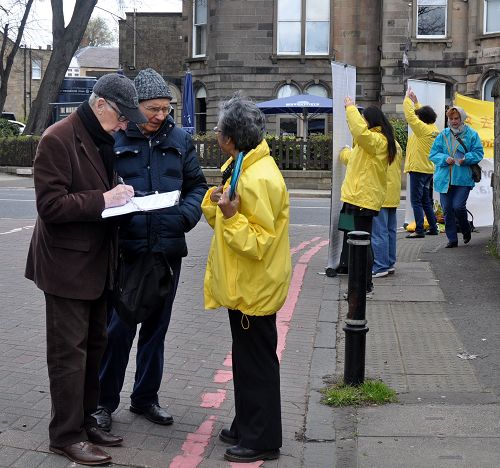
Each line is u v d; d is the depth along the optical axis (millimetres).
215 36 30031
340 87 8328
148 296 4348
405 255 10234
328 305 7664
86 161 4012
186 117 26891
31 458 4094
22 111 60688
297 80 29625
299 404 5117
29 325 6809
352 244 5266
